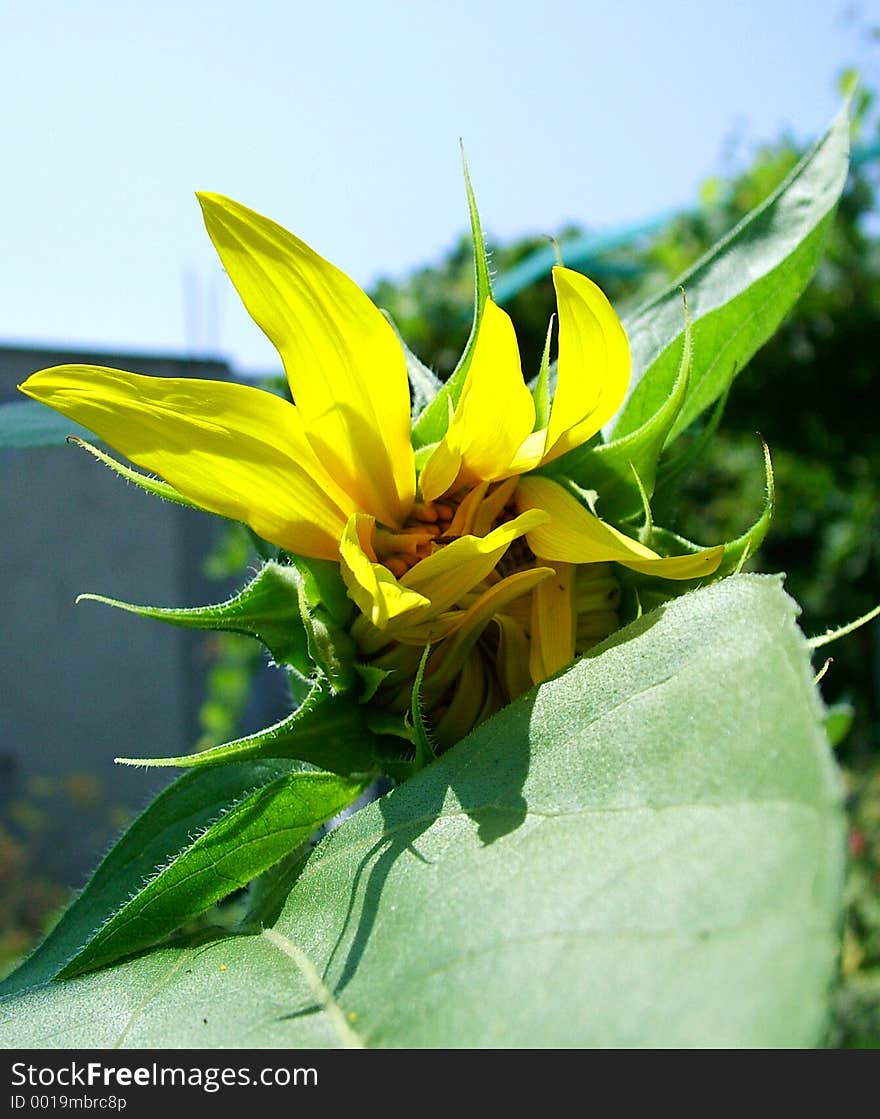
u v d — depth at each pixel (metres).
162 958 0.17
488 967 0.11
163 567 1.73
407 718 0.18
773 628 0.13
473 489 0.19
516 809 0.13
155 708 1.72
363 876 0.15
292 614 0.18
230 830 0.19
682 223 1.11
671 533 0.19
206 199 0.17
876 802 0.99
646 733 0.13
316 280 0.17
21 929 1.26
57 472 1.74
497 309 0.17
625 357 0.18
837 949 0.09
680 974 0.10
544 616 0.18
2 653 1.70
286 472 0.18
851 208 1.24
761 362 1.33
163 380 0.17
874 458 1.41
